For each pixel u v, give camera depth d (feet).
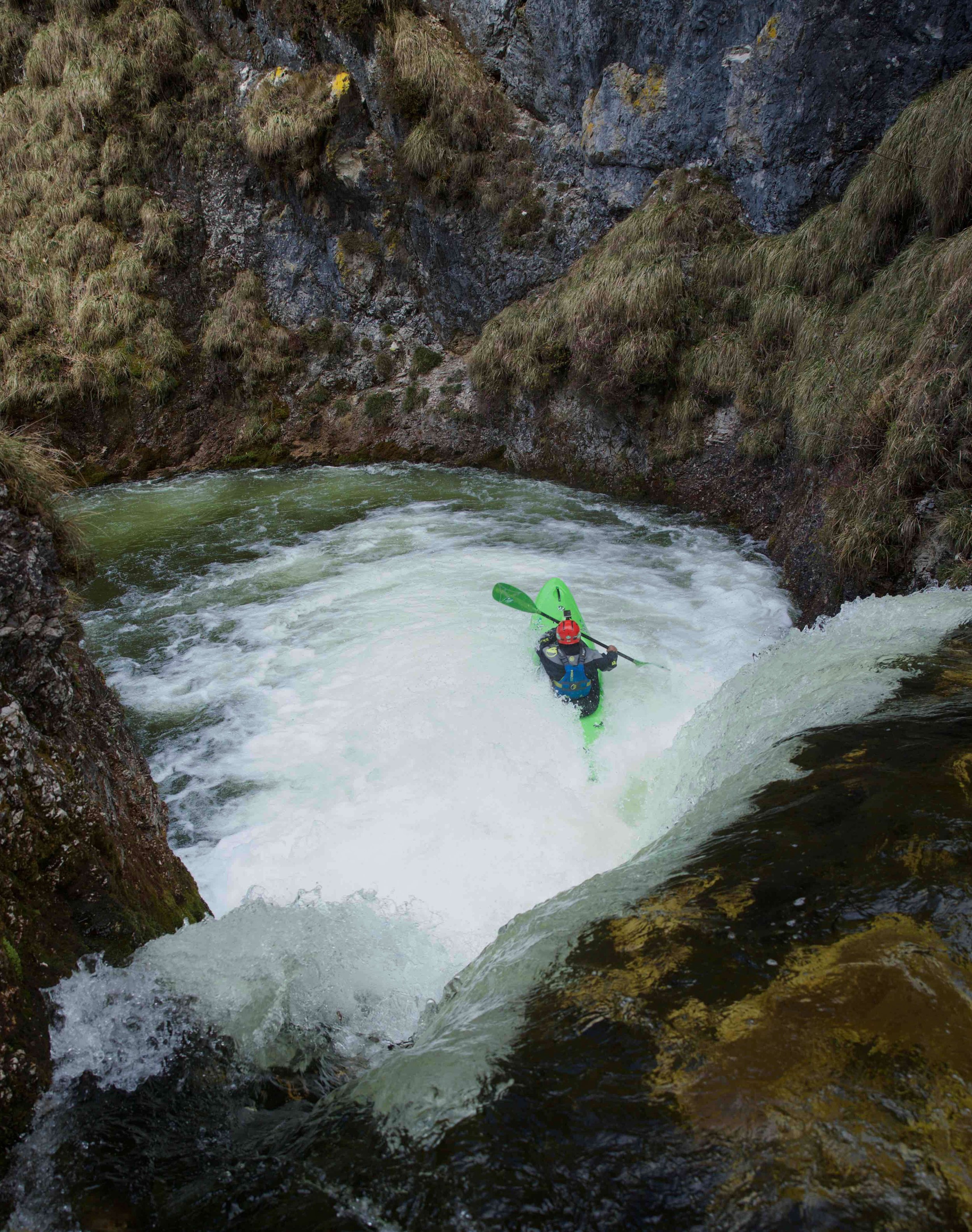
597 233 34.37
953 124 21.04
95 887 8.29
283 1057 7.67
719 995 6.55
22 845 7.62
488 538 27.66
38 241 38.83
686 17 28.37
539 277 35.81
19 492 9.64
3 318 37.24
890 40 24.53
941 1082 5.43
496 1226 5.02
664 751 15.46
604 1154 5.37
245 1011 7.97
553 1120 5.73
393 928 10.40
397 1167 5.64
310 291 39.75
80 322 37.58
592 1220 4.96
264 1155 6.17
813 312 25.29
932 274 20.43
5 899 7.11
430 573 24.56
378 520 30.12
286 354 39.50
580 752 15.37
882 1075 5.56
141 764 12.16
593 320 30.58
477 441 36.65
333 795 14.38
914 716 10.70
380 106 35.83
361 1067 7.73
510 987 7.70
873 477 19.38
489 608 21.57
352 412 38.99
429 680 17.74
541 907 9.91
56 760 8.68
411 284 38.58
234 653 20.04
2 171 40.09
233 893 12.17
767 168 28.37
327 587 23.94
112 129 39.04
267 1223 5.37
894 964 6.44
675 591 22.98
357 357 39.52
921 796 8.54
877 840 8.00
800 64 26.23
